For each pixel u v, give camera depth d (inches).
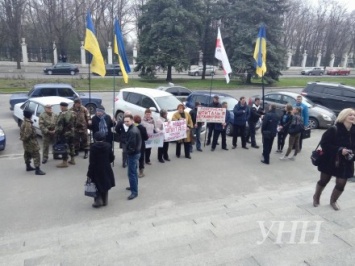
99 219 235.1
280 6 1306.6
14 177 315.0
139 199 274.1
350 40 2755.9
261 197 263.4
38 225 225.3
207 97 545.0
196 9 1355.8
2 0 1545.3
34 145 315.3
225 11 1350.9
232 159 395.5
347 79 1811.0
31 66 1761.8
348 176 206.7
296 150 403.5
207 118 414.0
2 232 214.7
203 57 1508.4
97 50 386.0
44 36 1915.6
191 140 389.7
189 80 1466.5
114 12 2020.2
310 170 366.3
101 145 243.6
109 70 1451.8
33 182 303.3
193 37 1384.1
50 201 264.7
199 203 269.3
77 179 313.6
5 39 1675.7
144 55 1350.9
